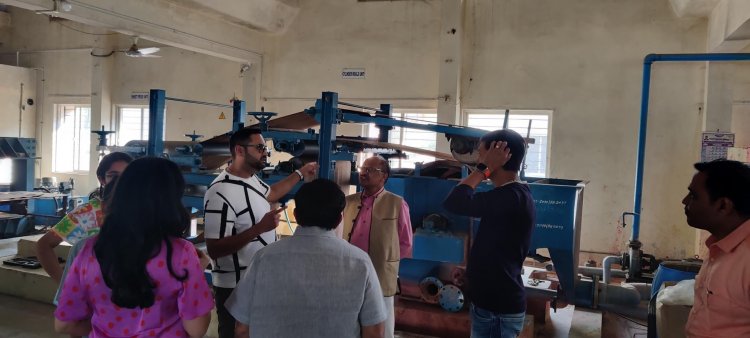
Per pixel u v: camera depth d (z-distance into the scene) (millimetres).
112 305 1393
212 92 7883
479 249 2049
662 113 5801
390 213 2643
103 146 3951
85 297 1431
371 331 1466
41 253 2172
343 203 1510
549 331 3691
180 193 1444
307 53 7203
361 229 2648
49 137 9078
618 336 3699
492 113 6418
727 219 1433
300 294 1417
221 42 6664
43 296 4121
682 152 5754
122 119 8602
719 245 1431
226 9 6344
